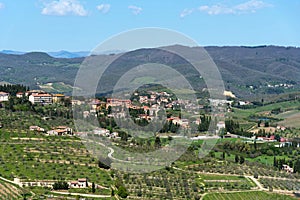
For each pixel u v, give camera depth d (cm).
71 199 14850
